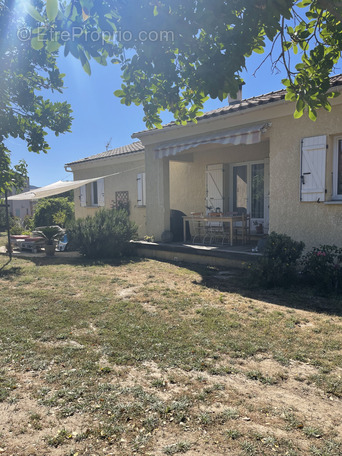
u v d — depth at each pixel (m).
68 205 20.92
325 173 7.45
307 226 7.86
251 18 2.73
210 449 2.64
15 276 9.02
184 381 3.60
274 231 8.25
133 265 10.31
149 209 12.21
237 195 11.73
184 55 3.14
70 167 18.19
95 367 3.91
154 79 3.38
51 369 3.90
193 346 4.42
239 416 3.02
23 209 33.62
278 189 8.32
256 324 5.12
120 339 4.68
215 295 6.77
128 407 3.16
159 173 11.74
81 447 2.71
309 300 6.29
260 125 8.37
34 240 13.91
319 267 6.67
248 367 3.88
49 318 5.61
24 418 3.06
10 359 4.13
